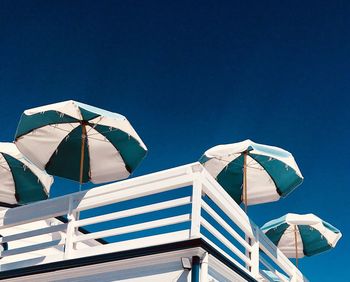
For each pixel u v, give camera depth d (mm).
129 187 8461
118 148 10914
